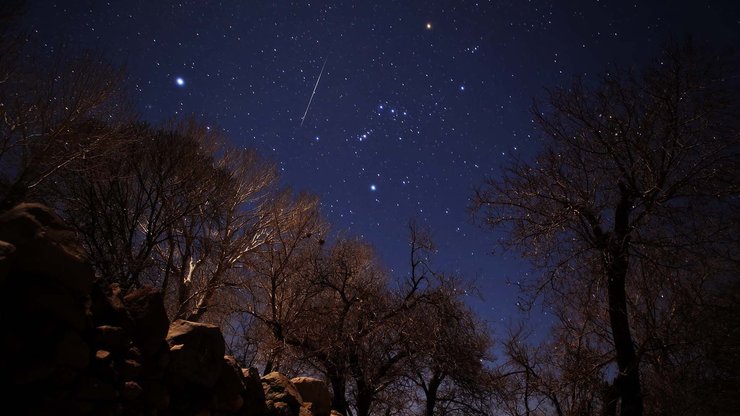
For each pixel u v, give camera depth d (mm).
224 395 4004
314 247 19828
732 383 11180
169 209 18766
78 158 14188
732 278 11586
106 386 2904
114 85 14016
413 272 17766
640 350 11586
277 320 17641
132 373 3135
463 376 16125
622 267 11672
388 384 16516
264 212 21703
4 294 2598
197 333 3809
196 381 3699
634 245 11305
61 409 2639
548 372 13727
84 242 16188
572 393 12688
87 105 13336
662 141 12016
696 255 10781
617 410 12297
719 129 11531
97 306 3162
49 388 2639
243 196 21953
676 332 11422
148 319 3422
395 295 18016
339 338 16391
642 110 12500
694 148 11539
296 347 17016
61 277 2820
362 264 20234
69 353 2719
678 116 11891
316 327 17375
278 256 19562
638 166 11828
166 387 3453
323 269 18500
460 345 16656
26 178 12438
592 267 11688
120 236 17047
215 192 20500
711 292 11984
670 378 11266
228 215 21172
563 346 13656
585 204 11984
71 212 16047
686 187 11461
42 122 12555
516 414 13719
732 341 10875
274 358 16391
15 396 2523
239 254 20609
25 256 2684
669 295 12008
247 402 4438
